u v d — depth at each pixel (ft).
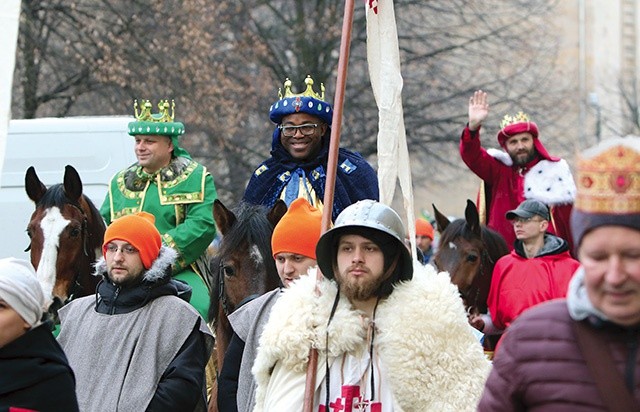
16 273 44.27
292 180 71.05
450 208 359.25
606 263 31.48
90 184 104.99
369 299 45.55
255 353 53.26
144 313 58.75
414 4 220.23
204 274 77.61
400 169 55.77
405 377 44.16
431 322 44.50
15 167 104.99
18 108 193.36
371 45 56.13
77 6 194.90
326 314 45.19
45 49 187.73
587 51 442.50
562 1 418.51
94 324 58.95
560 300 33.40
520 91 260.01
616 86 365.81
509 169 85.97
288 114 70.79
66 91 200.85
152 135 78.59
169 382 57.41
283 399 45.06
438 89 223.92
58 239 71.36
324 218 49.08
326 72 216.74
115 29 197.16
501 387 33.17
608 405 31.58
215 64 199.21
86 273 73.05
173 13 194.90
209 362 71.51
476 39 225.35
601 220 31.24
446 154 253.85
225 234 65.92
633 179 31.04
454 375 44.45
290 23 221.46
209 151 216.95
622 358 31.89
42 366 44.19
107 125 105.70
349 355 44.98
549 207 84.53
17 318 44.04
